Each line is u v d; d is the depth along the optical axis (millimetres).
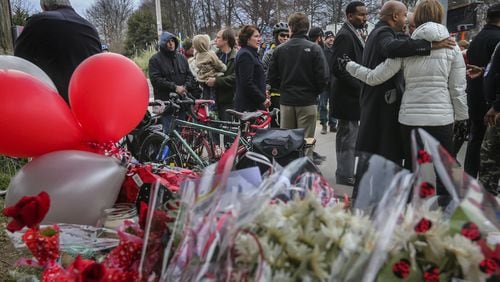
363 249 1027
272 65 4559
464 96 3100
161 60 5469
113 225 1728
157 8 20312
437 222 1082
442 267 1072
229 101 5836
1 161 4398
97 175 1845
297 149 3266
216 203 1187
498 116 3434
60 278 1290
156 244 1259
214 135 4637
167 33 5469
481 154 3639
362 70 3361
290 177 1304
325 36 8195
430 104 3029
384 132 3314
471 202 1080
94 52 3504
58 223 1696
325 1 23531
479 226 1063
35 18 3250
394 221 1047
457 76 3068
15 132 1803
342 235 1049
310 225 1075
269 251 1045
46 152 1936
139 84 2123
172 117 4465
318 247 1047
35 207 1348
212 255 1110
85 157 1892
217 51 7105
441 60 2990
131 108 2072
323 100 7340
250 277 1055
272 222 1081
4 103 1777
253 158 1641
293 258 1043
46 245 1363
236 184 1340
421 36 2994
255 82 4711
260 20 26516
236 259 1066
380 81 3225
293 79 4348
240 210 1130
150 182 1936
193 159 4422
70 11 3438
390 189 1099
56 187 1764
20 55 3309
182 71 5625
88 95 1992
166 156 4336
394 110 3264
